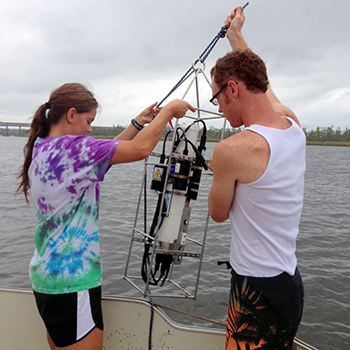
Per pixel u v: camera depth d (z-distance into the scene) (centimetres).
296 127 128
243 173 118
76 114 142
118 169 2052
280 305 121
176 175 178
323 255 611
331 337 389
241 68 123
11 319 187
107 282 476
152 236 188
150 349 178
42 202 137
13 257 553
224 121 180
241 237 125
